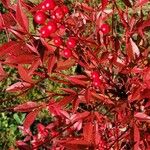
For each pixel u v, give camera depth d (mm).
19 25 204
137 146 219
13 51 203
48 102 252
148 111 258
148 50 242
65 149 263
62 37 236
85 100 227
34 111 234
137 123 242
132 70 237
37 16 210
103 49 257
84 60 246
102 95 242
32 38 209
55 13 212
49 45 211
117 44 252
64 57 239
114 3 251
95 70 249
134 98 224
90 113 232
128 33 242
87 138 213
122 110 240
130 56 237
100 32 237
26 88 229
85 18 260
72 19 252
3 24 207
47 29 206
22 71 224
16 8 204
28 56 206
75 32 242
